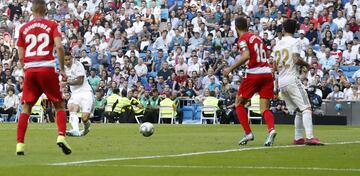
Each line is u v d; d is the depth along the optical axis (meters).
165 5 81.62
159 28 78.56
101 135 40.72
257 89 32.84
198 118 65.94
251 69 32.78
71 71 40.00
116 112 65.69
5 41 81.69
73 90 40.38
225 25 73.75
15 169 22.12
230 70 32.69
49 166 23.00
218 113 64.44
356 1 75.00
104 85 69.88
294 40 32.97
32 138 37.25
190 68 70.06
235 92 65.06
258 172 21.83
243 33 32.88
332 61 69.00
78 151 29.17
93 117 66.62
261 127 52.59
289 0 76.25
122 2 83.94
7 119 69.44
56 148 30.72
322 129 50.22
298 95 32.88
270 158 26.33
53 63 27.69
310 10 74.56
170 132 44.62
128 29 79.00
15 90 70.44
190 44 74.44
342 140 36.59
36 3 27.86
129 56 74.88
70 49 77.44
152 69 72.75
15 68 74.38
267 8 76.06
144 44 76.81
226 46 73.00
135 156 26.95
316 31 72.06
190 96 67.06
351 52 69.94
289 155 27.48
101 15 80.75
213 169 22.48
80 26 81.12
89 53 75.88
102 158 26.11
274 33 73.12
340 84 64.44
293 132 45.00
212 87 67.25
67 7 84.31
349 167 23.44
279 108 60.91
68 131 39.75
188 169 22.41
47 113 66.19
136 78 71.00
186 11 78.81
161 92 68.94
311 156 27.16
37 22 27.69
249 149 30.08
